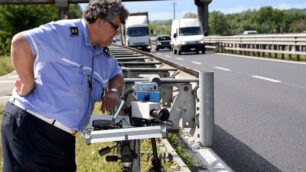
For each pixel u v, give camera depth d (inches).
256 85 563.2
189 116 243.3
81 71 112.5
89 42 113.3
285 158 246.5
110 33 112.3
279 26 6107.3
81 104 113.8
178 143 260.4
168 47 2165.4
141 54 505.0
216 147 270.5
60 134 112.4
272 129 317.1
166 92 244.7
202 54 1446.9
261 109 396.5
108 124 119.0
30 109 111.2
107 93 126.1
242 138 293.3
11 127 111.5
